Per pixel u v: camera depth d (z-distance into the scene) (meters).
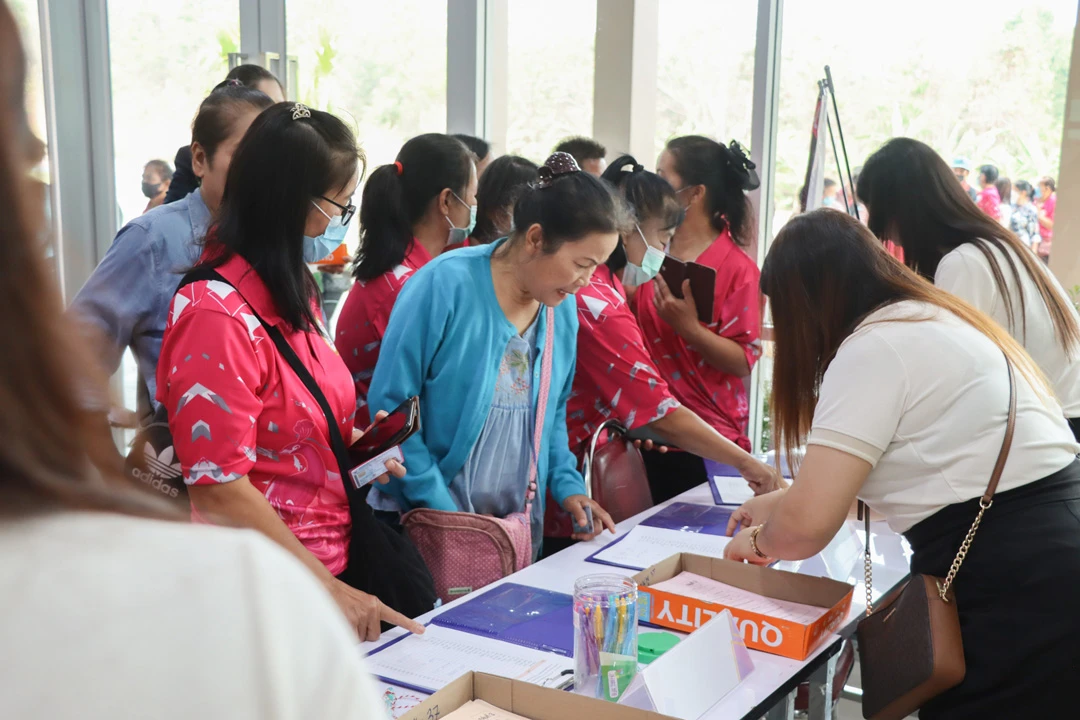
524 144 4.09
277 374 1.60
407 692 1.44
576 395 2.54
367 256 2.60
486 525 1.95
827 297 1.69
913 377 1.57
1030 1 3.26
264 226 1.58
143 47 4.82
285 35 4.50
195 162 2.32
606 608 1.38
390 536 1.77
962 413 1.56
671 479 2.89
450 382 2.02
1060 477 1.58
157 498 0.46
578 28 3.89
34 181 0.39
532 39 3.99
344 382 1.77
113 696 0.38
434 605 1.81
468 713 1.22
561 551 2.12
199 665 0.40
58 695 0.38
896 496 1.62
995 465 1.55
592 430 2.53
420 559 1.80
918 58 3.48
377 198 2.58
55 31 4.90
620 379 2.40
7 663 0.37
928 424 1.57
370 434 1.78
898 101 3.54
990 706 1.52
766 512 2.02
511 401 2.10
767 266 1.76
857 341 1.61
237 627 0.41
